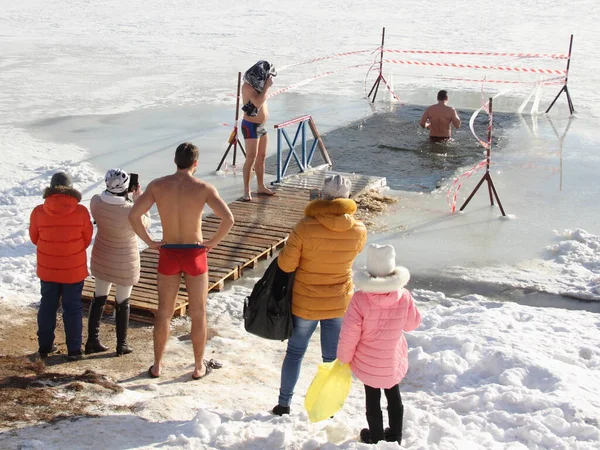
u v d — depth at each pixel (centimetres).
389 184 1191
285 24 3344
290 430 442
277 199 1072
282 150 1395
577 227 997
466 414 502
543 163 1302
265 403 520
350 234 471
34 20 3394
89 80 2064
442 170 1266
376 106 1772
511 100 1845
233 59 2445
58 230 579
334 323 491
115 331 679
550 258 895
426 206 1086
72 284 592
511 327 657
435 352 600
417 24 3341
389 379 434
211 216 995
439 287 818
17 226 984
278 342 666
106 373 571
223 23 3369
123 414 467
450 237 962
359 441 455
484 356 576
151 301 716
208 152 1367
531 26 3228
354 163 1308
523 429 462
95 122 1597
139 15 3634
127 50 2609
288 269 473
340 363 440
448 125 1447
